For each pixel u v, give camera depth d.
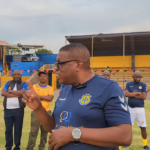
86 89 1.54
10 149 4.32
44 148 4.68
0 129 6.18
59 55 1.62
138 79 4.82
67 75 1.58
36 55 32.50
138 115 4.75
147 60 31.53
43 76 4.46
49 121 1.80
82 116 1.45
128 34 25.59
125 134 1.33
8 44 28.91
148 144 4.93
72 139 1.39
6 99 4.30
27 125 6.63
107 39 27.80
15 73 4.34
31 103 1.67
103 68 32.50
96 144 1.36
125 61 31.97
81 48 1.59
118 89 1.47
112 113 1.38
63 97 1.71
